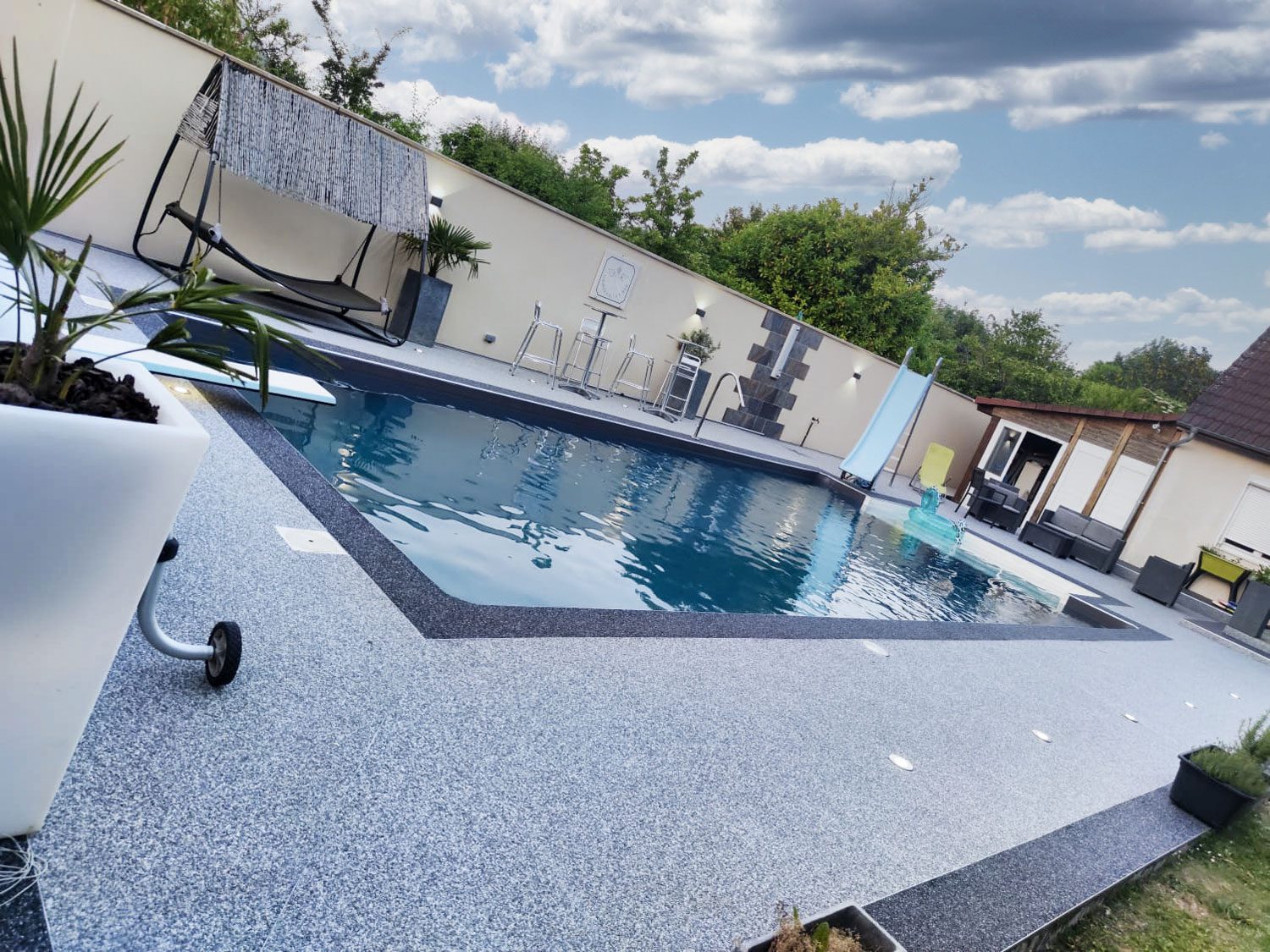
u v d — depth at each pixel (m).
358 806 1.91
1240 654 9.58
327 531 3.38
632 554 5.81
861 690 3.95
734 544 7.16
